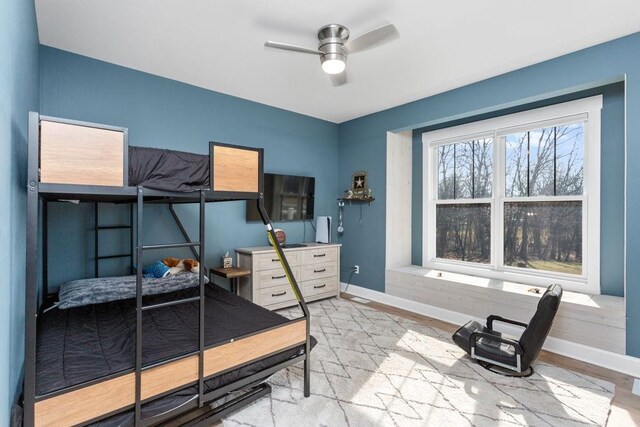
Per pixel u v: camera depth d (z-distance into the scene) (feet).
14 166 4.48
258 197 6.97
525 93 9.94
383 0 6.93
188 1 7.02
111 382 4.60
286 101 13.56
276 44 7.48
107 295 8.78
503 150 12.42
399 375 8.05
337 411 6.59
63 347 5.78
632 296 8.14
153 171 5.37
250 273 12.10
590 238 10.07
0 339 3.44
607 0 6.79
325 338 10.34
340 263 16.61
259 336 6.36
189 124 11.81
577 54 8.93
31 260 4.08
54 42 8.84
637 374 8.02
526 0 6.88
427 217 14.71
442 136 14.07
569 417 6.43
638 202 7.98
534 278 11.35
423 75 10.68
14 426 4.09
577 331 9.04
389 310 13.35
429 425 6.20
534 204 11.56
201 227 5.77
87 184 4.68
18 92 4.88
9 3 3.93
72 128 4.61
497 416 6.47
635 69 8.00
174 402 5.16
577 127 10.54
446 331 11.02
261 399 6.98
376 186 14.89
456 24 7.78
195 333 6.28
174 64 10.16
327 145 16.47
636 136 7.98
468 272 13.19
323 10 7.30
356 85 11.65
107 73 10.03
